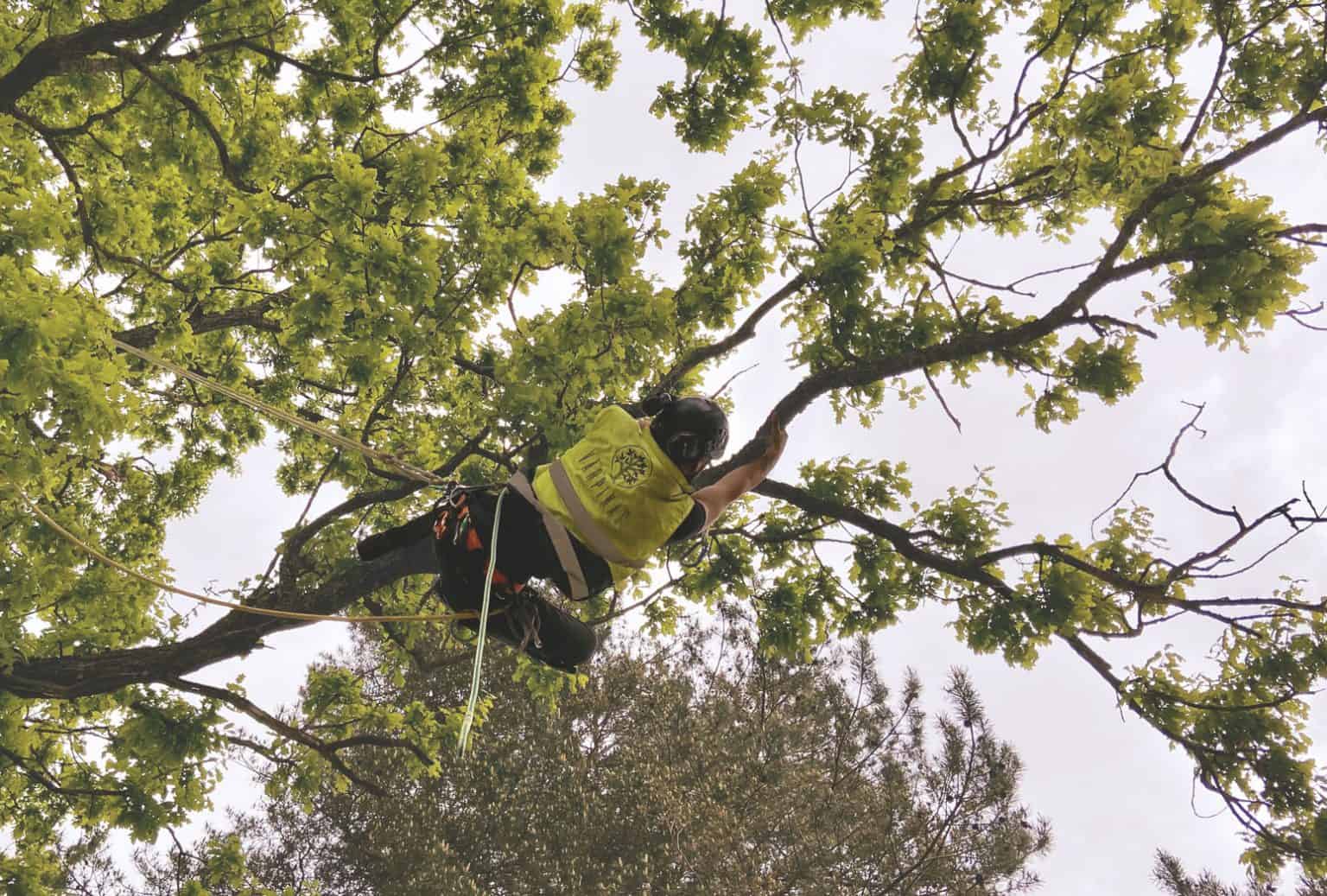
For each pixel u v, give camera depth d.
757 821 15.16
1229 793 6.85
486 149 8.46
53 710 8.59
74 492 10.55
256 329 11.38
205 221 9.81
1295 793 6.55
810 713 17.34
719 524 8.74
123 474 10.93
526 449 7.25
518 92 9.06
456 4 8.78
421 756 9.12
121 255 8.25
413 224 6.94
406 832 16.62
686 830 15.04
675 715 16.95
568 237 6.50
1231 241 5.86
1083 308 6.61
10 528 6.70
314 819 19.34
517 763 17.69
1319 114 6.04
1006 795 14.07
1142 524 7.22
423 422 9.55
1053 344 7.06
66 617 7.47
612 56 10.47
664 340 6.38
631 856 15.96
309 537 7.29
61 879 11.33
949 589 7.97
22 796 8.89
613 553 3.03
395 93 9.80
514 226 8.26
